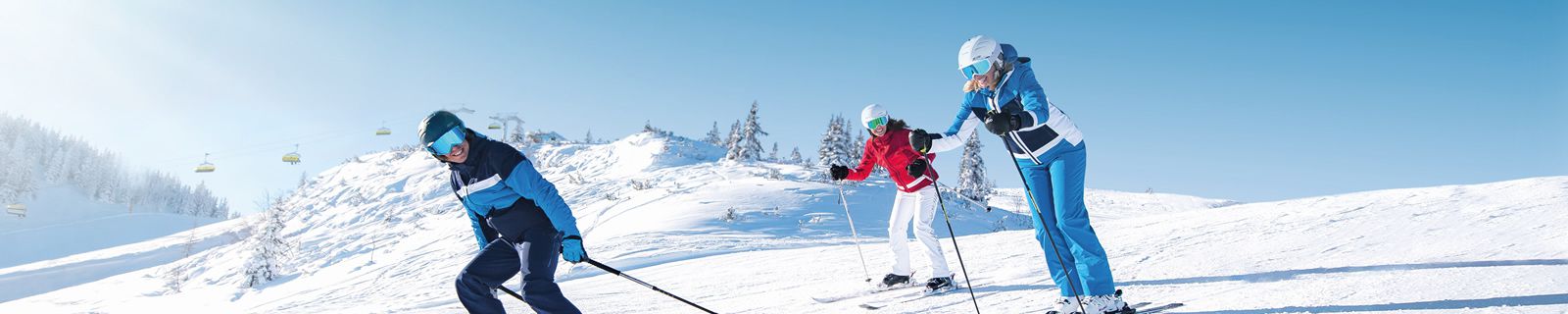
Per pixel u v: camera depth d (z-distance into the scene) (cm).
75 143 17275
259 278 2964
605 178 5697
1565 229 404
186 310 2558
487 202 312
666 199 3772
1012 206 5475
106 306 2752
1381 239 471
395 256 2967
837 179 571
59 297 3052
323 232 4509
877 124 518
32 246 7756
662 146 6225
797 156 6812
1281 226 605
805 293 566
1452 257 380
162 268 3903
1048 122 342
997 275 541
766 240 2433
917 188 512
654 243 2286
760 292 618
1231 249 518
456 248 2802
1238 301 342
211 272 3394
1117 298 339
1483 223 473
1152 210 5744
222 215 18912
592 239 2880
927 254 506
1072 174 344
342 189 6212
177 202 18225
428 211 4419
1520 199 554
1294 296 332
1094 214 5375
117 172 17150
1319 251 461
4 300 3878
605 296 693
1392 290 316
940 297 474
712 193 3788
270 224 3053
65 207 14675
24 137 16350
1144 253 561
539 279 305
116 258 5059
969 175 4800
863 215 3369
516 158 302
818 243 2336
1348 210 640
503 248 325
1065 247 361
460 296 322
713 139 7988
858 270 710
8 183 13725
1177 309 343
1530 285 291
